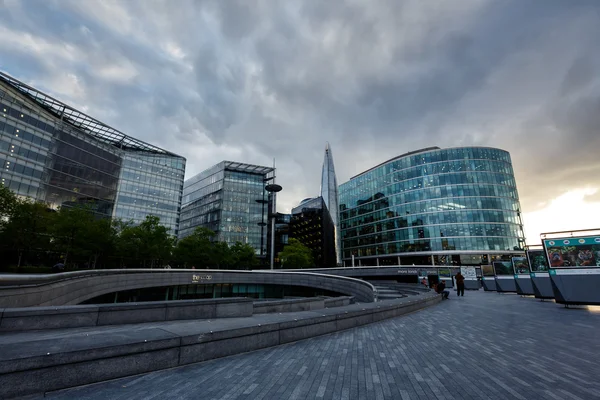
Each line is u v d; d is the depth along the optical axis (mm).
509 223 84750
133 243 49969
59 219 39625
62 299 15398
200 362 5535
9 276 10664
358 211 112812
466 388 4301
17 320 7168
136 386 4270
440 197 88812
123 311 8797
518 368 5215
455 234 84562
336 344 7062
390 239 97438
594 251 14203
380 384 4461
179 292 34531
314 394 4051
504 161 90250
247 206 106062
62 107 66312
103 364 4484
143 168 86188
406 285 30688
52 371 4043
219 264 72562
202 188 115875
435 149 96312
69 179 62625
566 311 13125
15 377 3766
